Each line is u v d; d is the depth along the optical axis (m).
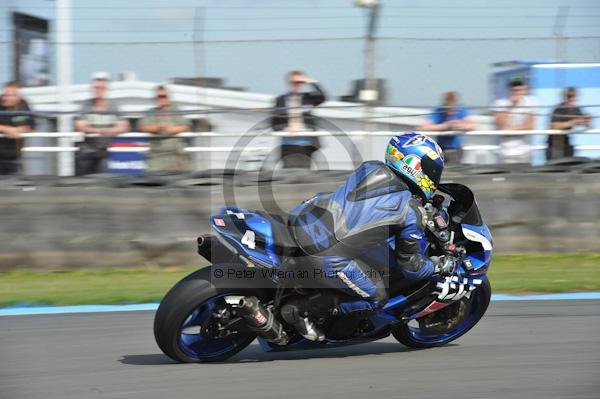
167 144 30.12
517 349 18.14
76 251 28.02
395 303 17.44
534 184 30.36
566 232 30.50
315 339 16.61
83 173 30.19
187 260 28.64
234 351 17.16
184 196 28.69
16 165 29.88
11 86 31.12
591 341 18.80
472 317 19.20
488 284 19.12
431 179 17.20
